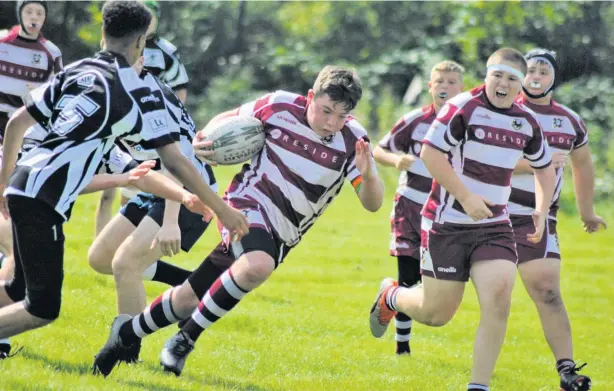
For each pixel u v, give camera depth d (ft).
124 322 62.44
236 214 56.85
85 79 53.88
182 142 70.38
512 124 68.59
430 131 67.92
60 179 54.29
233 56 387.34
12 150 56.70
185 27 382.22
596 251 188.96
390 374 82.02
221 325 97.45
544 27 346.95
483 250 67.92
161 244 66.44
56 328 80.38
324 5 400.88
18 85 97.19
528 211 79.92
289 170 64.80
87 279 107.14
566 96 326.44
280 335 96.17
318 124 63.67
